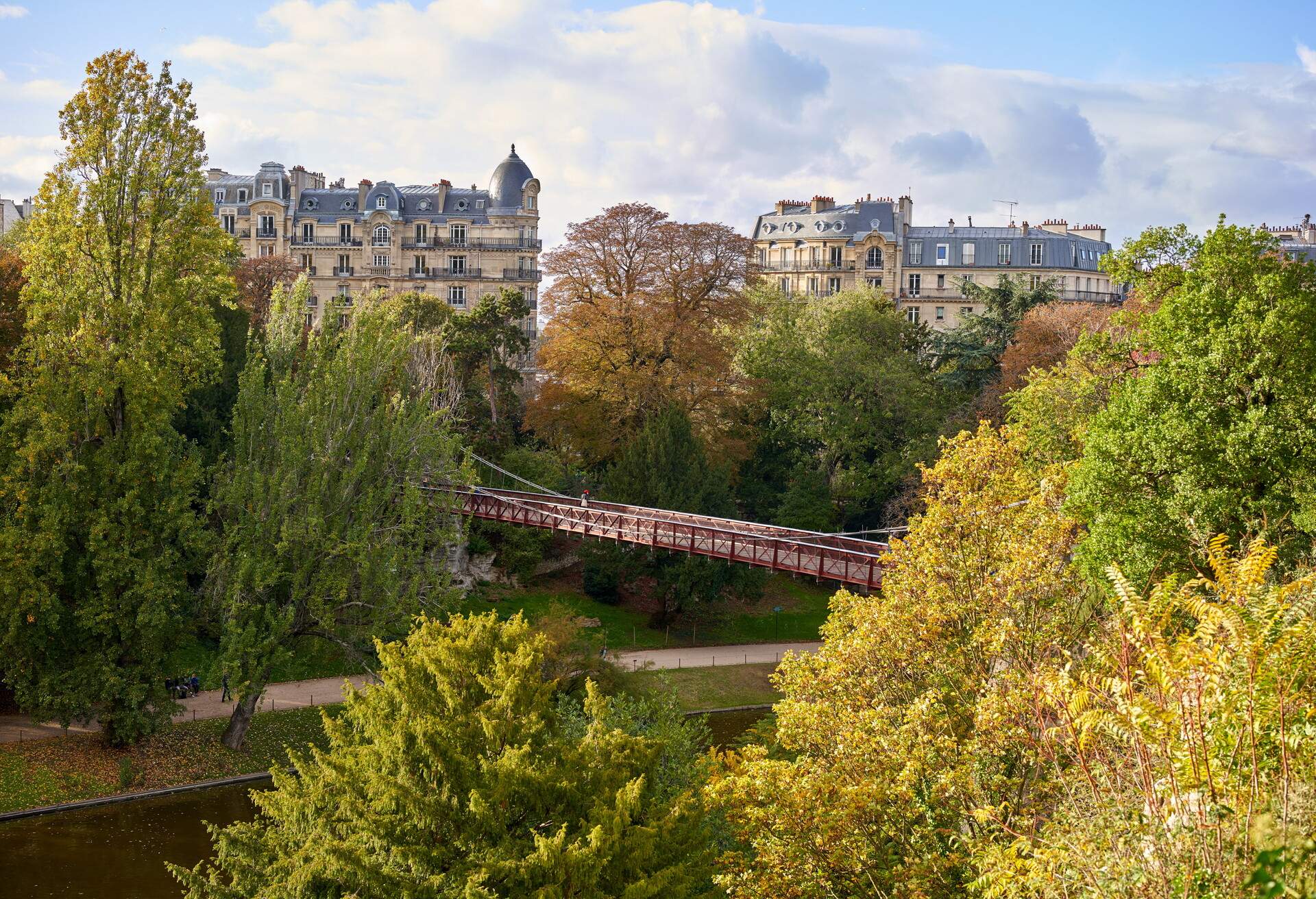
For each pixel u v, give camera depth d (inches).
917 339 3243.1
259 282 3166.8
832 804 710.5
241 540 1674.5
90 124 1610.5
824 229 4495.6
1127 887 411.5
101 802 1519.4
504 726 826.8
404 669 891.4
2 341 1865.2
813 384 2901.1
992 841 627.2
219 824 1494.8
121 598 1608.0
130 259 1624.0
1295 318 1098.7
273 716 1833.2
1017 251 4389.8
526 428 2687.0
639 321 2544.3
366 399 1797.5
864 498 2893.7
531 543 2534.5
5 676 1625.2
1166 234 1323.8
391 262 4173.2
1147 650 446.0
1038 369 1819.6
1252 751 389.1
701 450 2433.6
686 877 776.3
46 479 1612.9
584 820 788.6
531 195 4232.3
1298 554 991.0
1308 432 1051.9
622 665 1979.6
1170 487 1127.6
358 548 1699.1
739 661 2281.0
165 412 1640.0
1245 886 314.3
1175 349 1175.6
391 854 778.8
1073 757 522.3
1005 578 857.5
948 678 855.1
